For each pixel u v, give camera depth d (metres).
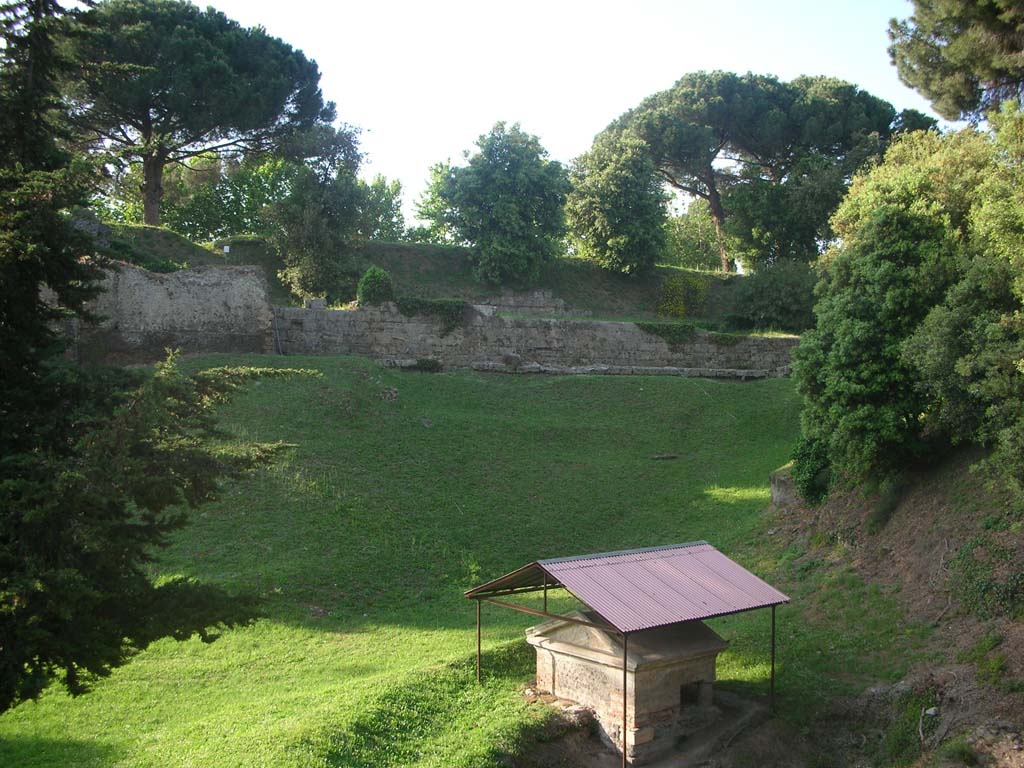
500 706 12.78
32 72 11.48
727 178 54.34
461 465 23.61
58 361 12.43
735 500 22.88
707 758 12.11
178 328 26.70
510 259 42.81
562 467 24.69
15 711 12.75
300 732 11.07
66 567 9.62
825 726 12.84
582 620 12.67
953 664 12.98
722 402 30.17
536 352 32.56
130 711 12.83
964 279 15.57
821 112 49.53
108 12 34.53
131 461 10.20
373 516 20.27
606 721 12.42
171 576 16.62
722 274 49.62
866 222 19.33
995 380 13.40
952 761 11.12
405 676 13.21
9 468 9.98
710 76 51.41
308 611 16.53
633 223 46.50
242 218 55.00
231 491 20.03
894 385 17.16
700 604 12.48
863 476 18.41
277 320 29.12
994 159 17.72
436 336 31.25
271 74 39.88
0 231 10.58
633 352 33.91
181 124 37.88
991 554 14.33
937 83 24.86
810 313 38.94
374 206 45.25
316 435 23.02
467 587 18.50
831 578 16.94
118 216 50.50
